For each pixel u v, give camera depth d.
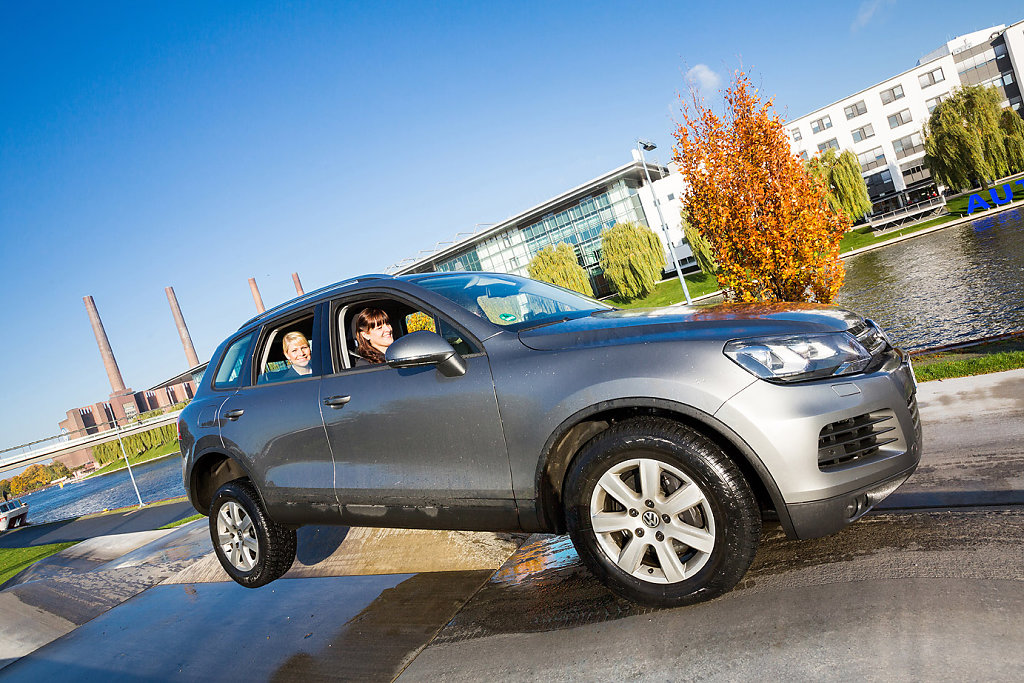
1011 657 1.72
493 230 75.00
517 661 2.44
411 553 4.03
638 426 2.39
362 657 2.87
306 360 3.54
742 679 1.93
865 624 2.04
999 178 63.12
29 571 8.27
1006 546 2.35
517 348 2.70
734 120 9.76
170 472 87.19
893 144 68.62
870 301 34.00
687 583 2.36
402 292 3.11
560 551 3.46
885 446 2.30
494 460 2.70
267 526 3.70
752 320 2.45
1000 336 9.98
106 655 3.80
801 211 9.43
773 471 2.17
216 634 3.62
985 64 69.19
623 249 66.56
